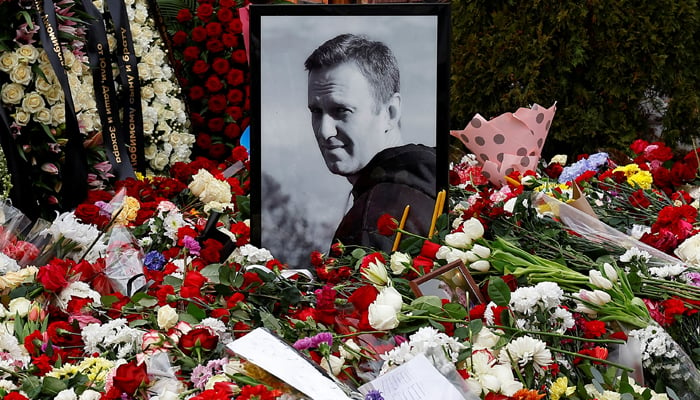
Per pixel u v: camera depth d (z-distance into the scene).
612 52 4.38
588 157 3.62
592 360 1.69
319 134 2.27
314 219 2.28
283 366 1.47
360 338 1.73
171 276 1.94
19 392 1.53
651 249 2.28
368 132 2.26
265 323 1.74
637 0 4.36
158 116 3.49
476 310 1.77
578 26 4.35
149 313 1.83
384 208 2.26
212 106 3.77
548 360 1.61
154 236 2.45
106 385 1.52
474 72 4.60
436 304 1.75
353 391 1.53
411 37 2.24
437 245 2.04
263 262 2.11
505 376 1.58
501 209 2.26
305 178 2.28
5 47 2.76
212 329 1.70
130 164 3.10
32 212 2.83
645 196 2.96
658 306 2.00
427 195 2.25
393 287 1.86
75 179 2.85
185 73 3.83
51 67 2.86
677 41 4.40
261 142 2.28
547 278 1.97
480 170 3.33
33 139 2.86
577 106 4.50
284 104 2.27
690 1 4.38
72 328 1.78
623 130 4.51
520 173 3.19
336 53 2.25
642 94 4.45
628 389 1.63
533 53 4.38
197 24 3.85
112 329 1.74
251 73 2.27
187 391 1.52
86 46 3.08
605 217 2.71
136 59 3.41
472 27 4.61
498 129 3.27
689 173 3.06
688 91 4.48
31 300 1.92
